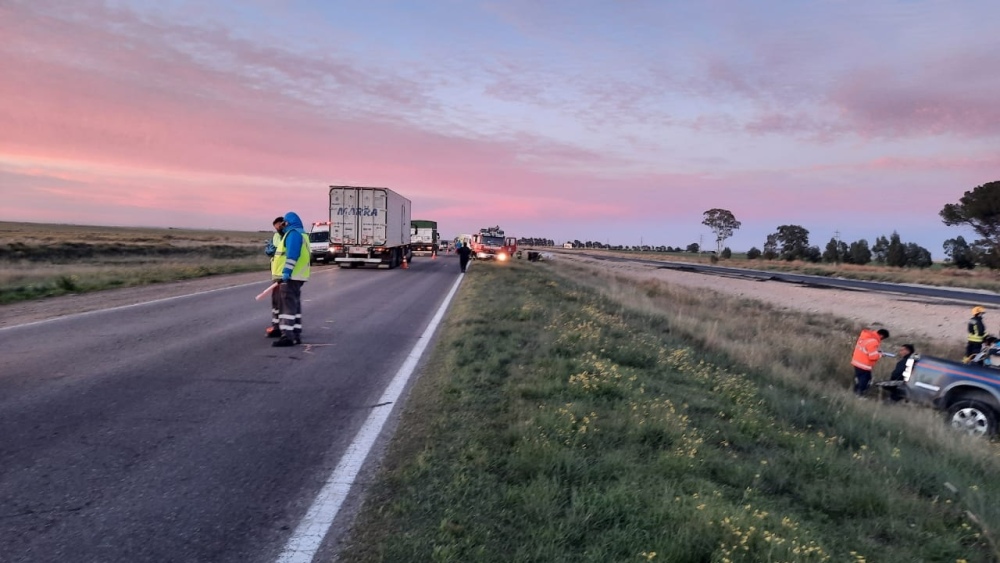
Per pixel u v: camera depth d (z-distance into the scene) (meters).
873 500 4.98
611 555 3.74
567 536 3.95
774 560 3.78
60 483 4.52
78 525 3.93
